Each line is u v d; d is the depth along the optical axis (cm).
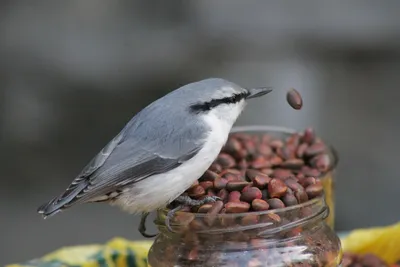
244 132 592
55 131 1310
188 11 1427
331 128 1269
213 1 1438
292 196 436
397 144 1225
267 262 422
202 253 429
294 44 1430
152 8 1421
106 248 573
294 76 1366
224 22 1424
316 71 1392
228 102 496
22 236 1109
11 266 564
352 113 1308
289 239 430
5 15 1406
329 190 537
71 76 1351
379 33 1439
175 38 1395
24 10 1413
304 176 489
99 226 1125
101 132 1309
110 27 1402
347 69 1423
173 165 471
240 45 1403
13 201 1190
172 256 441
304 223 429
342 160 1204
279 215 423
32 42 1374
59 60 1360
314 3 1461
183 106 486
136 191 475
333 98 1337
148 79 1357
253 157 533
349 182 1158
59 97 1337
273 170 512
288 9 1455
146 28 1405
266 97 1307
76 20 1407
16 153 1277
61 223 1142
